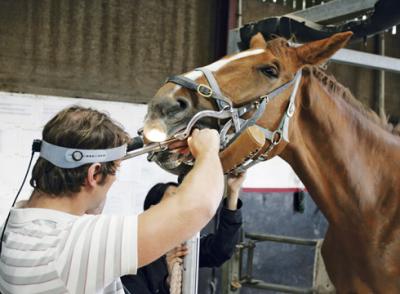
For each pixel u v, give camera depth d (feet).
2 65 7.09
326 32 5.57
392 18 4.87
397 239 4.52
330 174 4.49
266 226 9.11
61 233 2.33
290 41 4.64
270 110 4.06
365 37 5.38
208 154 2.59
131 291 4.48
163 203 2.38
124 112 7.78
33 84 7.31
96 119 2.51
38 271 2.23
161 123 3.62
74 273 2.21
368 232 4.55
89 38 7.72
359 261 4.67
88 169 2.44
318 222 9.77
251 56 4.14
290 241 7.74
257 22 6.46
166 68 8.41
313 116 4.37
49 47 7.42
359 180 4.50
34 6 7.29
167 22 8.39
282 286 7.77
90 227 2.32
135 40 8.10
